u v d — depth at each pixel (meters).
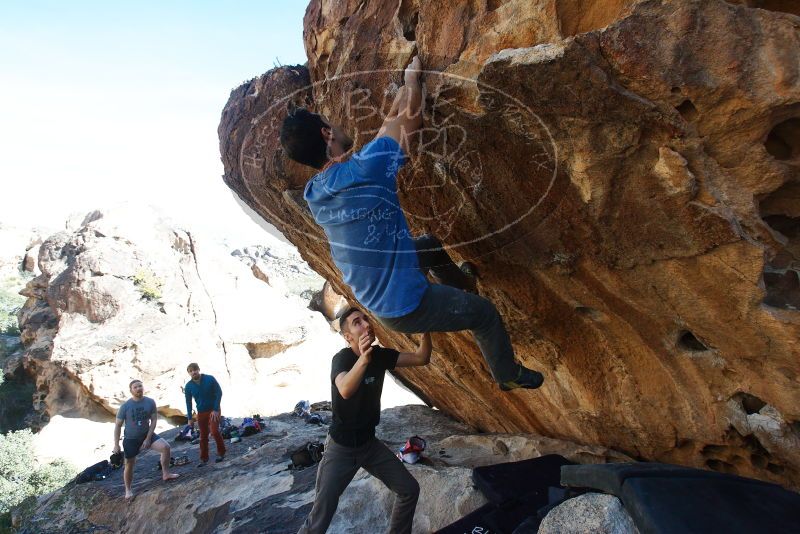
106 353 17.12
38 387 18.09
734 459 3.24
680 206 2.07
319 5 3.24
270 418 10.50
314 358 21.69
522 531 2.45
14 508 8.54
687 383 3.05
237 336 20.34
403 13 2.58
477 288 3.37
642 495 1.98
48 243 21.94
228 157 4.25
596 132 2.03
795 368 2.36
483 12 2.23
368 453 3.29
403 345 5.69
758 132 1.85
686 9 1.74
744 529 1.84
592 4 1.97
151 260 20.52
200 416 7.76
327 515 3.25
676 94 1.82
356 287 2.24
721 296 2.31
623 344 3.22
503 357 2.50
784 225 2.29
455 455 5.36
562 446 4.50
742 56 1.73
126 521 6.55
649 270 2.46
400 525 3.42
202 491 6.38
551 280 2.96
